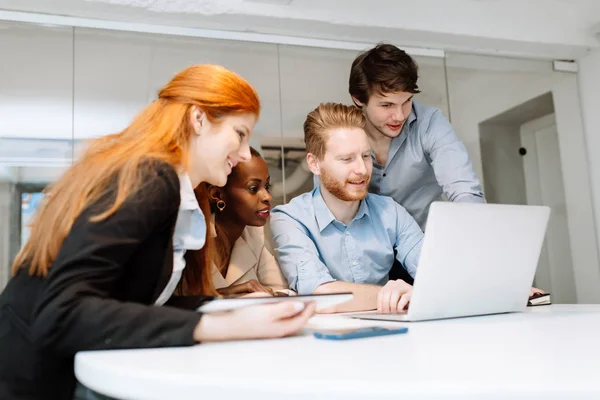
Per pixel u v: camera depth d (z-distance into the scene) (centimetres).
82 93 212
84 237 76
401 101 206
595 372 47
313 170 199
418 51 266
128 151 91
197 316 75
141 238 80
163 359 61
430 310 101
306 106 241
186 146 103
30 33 209
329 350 65
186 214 99
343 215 197
